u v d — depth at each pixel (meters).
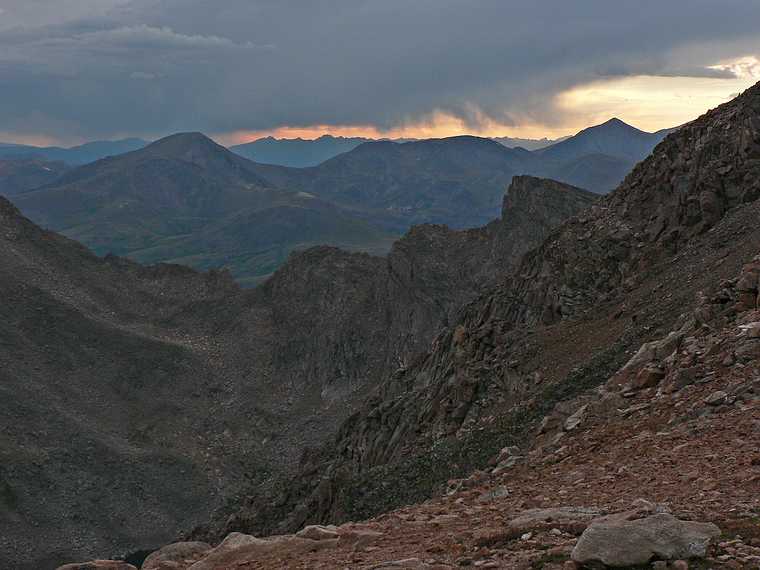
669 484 20.25
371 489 53.72
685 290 52.34
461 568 15.81
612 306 63.09
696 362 31.61
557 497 21.98
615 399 32.84
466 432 54.69
